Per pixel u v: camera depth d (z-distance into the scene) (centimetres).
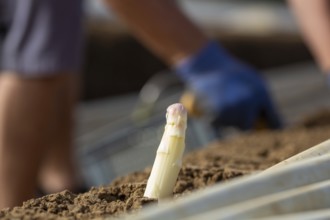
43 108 312
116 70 1108
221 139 377
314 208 116
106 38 1116
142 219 104
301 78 610
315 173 121
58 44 307
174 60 350
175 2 343
